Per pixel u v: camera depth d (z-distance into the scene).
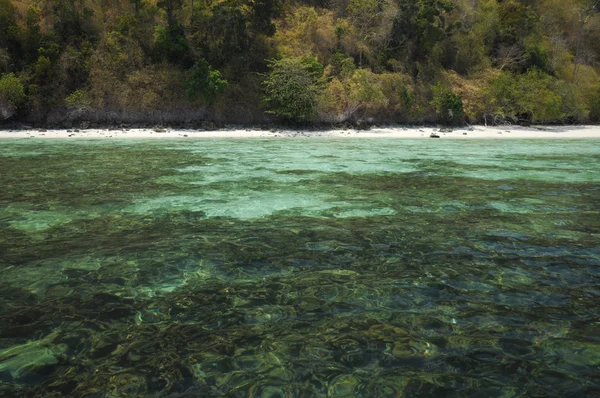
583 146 19.06
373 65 32.28
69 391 2.18
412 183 8.66
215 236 4.97
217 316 3.02
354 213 6.13
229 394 2.16
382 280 3.66
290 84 26.41
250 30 29.77
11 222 5.55
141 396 2.15
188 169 10.46
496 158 13.56
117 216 5.91
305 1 36.12
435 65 34.03
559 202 6.89
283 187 8.12
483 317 2.99
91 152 14.39
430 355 2.51
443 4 33.31
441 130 27.78
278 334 2.77
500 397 2.14
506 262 4.09
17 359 2.47
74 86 26.30
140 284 3.58
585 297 3.30
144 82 26.36
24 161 11.79
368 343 2.65
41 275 3.77
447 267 3.96
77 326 2.87
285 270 3.90
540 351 2.55
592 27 44.06
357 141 21.09
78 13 27.31
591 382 2.25
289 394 2.17
